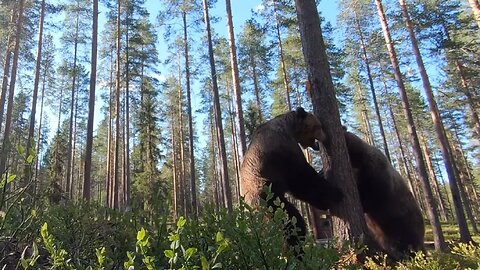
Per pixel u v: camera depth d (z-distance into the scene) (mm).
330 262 2227
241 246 2113
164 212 2416
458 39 25625
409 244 7090
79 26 35594
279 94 35969
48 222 2857
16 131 45531
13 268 2592
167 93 44312
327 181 5832
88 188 18500
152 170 33625
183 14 29516
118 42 30938
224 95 42000
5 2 24875
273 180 5098
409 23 22125
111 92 37594
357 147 6855
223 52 34438
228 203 20797
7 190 2871
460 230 19938
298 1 6918
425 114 43688
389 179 6965
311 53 6602
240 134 20375
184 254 1760
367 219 7195
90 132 19344
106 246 2623
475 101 30250
